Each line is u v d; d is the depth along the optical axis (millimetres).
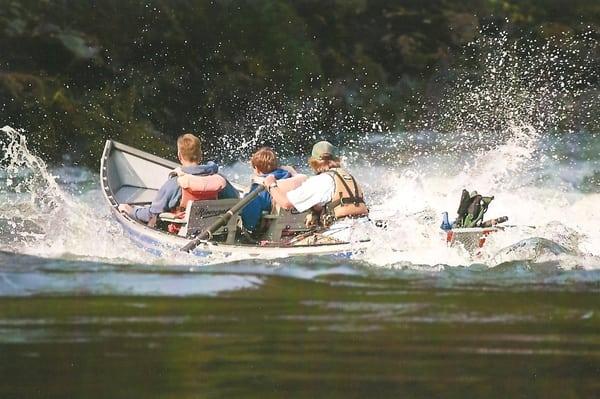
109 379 16250
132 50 59406
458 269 24516
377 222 26984
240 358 17312
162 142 57250
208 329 19094
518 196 40562
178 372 16516
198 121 59219
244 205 27000
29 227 31766
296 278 23469
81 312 20312
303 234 27453
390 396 15492
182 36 60750
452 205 38406
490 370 16797
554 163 49406
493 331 18953
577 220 35312
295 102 61656
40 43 57250
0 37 56562
